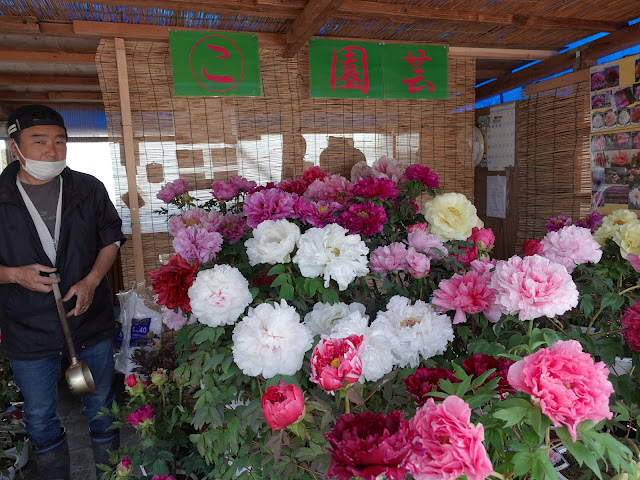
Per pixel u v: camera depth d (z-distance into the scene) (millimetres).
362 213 1320
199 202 2344
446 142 2699
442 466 608
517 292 951
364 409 1023
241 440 1132
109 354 1924
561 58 2715
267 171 2428
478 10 2111
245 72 2205
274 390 789
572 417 643
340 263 1060
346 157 2543
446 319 1125
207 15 2018
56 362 1792
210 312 1003
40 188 1750
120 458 1594
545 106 2822
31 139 1627
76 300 1743
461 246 1474
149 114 2238
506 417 689
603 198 2459
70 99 4344
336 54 2324
